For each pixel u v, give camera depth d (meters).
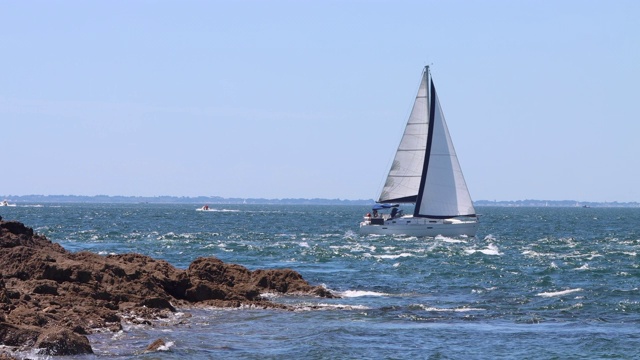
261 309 109.19
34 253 109.56
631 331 95.88
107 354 76.88
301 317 103.06
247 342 86.06
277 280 127.69
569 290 133.75
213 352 80.31
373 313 107.19
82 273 105.31
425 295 129.12
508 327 97.94
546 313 109.00
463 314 107.56
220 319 100.19
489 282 147.88
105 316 92.06
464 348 85.38
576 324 100.56
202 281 116.38
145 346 81.31
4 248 111.56
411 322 100.75
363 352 82.56
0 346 75.75
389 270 170.50
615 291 131.25
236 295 115.94
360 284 144.00
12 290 92.94
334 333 91.38
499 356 82.06
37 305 91.75
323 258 198.88
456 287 140.12
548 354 83.12
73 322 85.50
